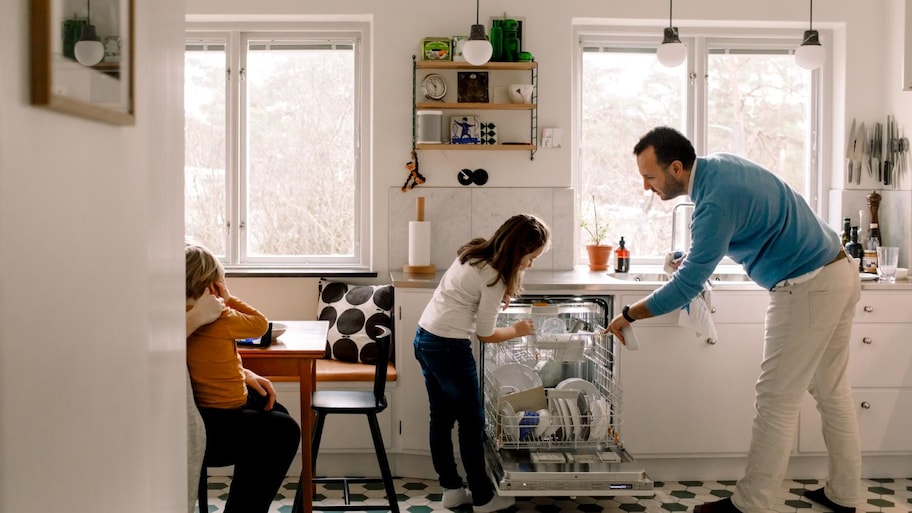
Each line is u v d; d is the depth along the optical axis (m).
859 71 4.51
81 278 1.31
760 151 4.70
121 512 1.52
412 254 4.23
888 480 4.04
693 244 3.26
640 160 3.36
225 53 4.49
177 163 1.90
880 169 4.50
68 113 1.25
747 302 3.89
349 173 4.57
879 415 3.97
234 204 4.53
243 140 4.53
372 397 3.24
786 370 3.33
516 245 3.24
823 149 4.64
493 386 3.60
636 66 4.63
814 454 3.97
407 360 3.88
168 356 1.84
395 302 3.89
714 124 4.68
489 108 4.27
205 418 2.74
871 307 3.93
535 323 3.84
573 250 4.48
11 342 1.08
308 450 3.09
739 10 4.44
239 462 2.79
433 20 4.35
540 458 3.38
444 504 3.59
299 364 3.07
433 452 3.54
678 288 3.27
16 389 1.09
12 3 1.08
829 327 3.30
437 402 3.50
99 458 1.40
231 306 2.91
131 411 1.57
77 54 1.25
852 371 3.96
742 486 3.42
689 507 3.64
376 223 4.41
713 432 3.92
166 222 1.81
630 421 3.88
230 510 2.79
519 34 4.38
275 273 4.39
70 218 1.27
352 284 4.45
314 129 4.55
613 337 3.86
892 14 4.44
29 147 1.13
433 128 4.27
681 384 3.89
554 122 4.43
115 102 1.42
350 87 4.54
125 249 1.53
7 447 1.07
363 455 3.99
